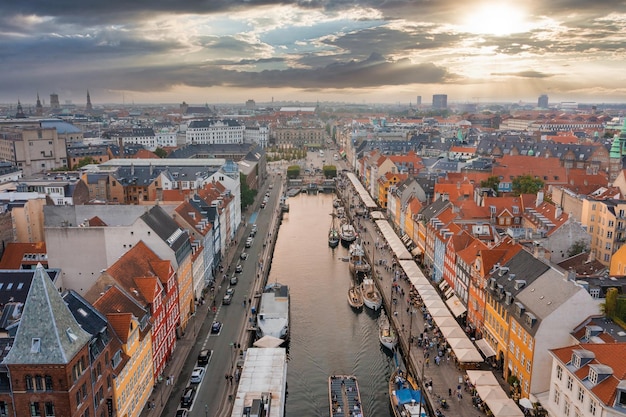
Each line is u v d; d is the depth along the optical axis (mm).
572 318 93312
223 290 155625
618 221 156875
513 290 108750
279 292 143375
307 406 106312
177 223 144625
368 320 144125
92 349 77562
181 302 127188
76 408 70750
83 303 84125
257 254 191875
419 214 193500
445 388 103562
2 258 141875
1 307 108938
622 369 75938
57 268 123625
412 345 121062
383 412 103875
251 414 86375
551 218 159750
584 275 117375
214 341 123188
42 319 69188
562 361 84938
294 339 133375
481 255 124250
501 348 109750
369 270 175875
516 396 99875
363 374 117562
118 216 150625
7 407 70500
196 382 104938
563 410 84875
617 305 92875
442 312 126438
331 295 161500
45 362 67750
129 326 88625
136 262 111312
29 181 199625
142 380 96500
